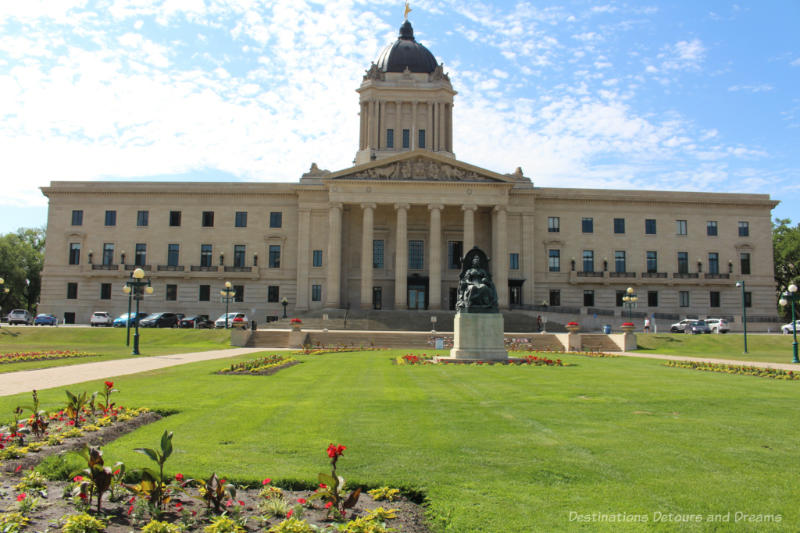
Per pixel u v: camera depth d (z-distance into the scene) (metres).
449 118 100.38
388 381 24.41
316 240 86.81
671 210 91.69
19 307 122.88
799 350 53.12
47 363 32.09
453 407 17.42
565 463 11.30
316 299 85.81
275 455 11.77
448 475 10.54
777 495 9.62
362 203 82.12
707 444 12.80
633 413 16.48
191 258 88.38
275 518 8.80
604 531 8.20
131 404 17.48
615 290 89.81
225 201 89.25
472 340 34.81
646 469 10.96
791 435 13.70
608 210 91.06
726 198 92.12
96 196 89.25
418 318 73.12
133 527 8.48
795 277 103.88
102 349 46.62
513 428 14.38
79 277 87.75
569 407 17.45
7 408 16.44
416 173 82.81
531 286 86.31
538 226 90.06
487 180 82.94
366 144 98.88
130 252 88.38
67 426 13.77
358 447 12.43
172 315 76.44
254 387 22.16
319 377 26.16
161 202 89.25
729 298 90.69
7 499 9.27
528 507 9.05
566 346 53.75
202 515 8.84
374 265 87.75
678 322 81.44
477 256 36.03
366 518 8.41
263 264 88.06
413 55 102.94
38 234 130.12
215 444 12.66
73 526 7.97
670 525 8.40
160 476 9.05
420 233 89.06
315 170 89.50
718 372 28.98
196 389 21.47
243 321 56.19
